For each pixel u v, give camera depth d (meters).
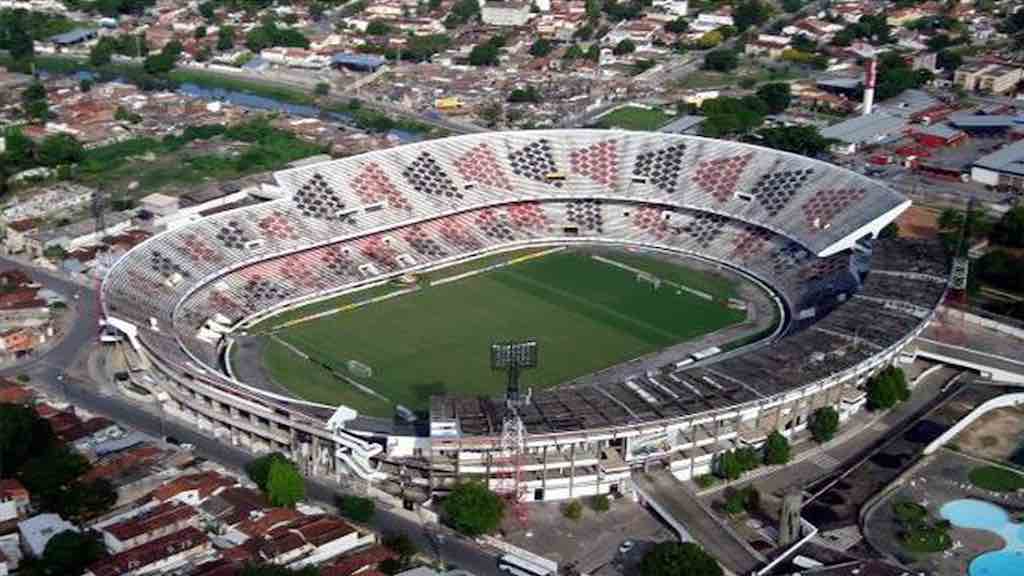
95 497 181.12
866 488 197.38
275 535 173.75
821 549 178.62
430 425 193.12
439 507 190.88
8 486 184.62
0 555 167.25
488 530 181.00
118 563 164.62
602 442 197.25
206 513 181.12
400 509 191.12
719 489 198.25
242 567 163.25
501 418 195.00
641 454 196.88
